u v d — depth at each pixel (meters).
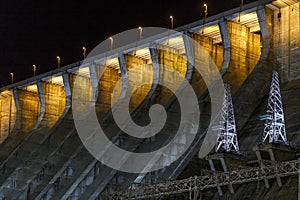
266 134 50.66
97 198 59.66
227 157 49.50
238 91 59.72
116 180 60.75
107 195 53.75
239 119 58.91
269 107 55.72
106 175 62.69
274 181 48.31
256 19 63.84
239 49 64.19
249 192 49.19
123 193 52.69
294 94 58.09
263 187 48.53
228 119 53.31
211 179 48.00
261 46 63.97
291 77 59.81
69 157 74.38
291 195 45.16
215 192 52.38
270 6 61.28
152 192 50.50
